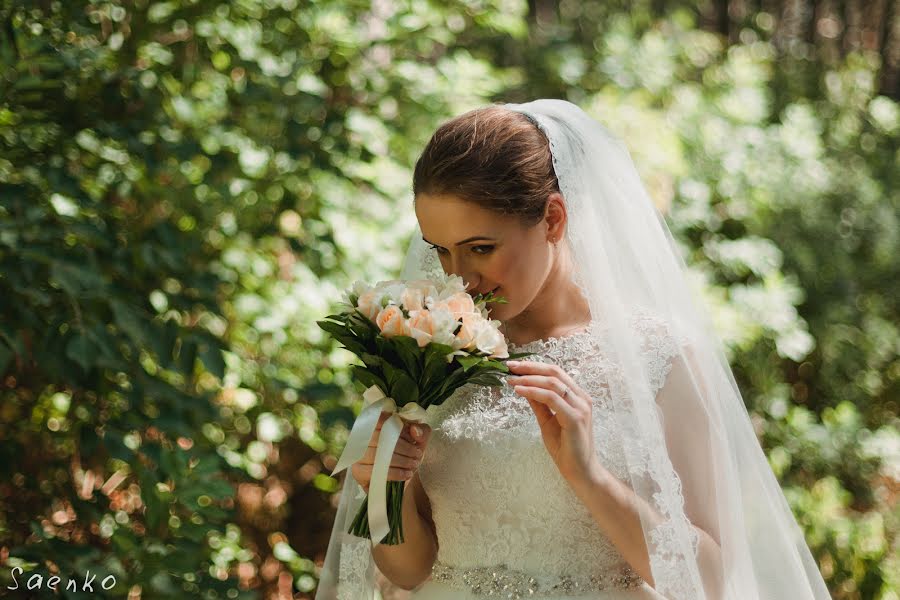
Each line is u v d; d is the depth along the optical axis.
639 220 2.00
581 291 1.96
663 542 1.73
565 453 1.74
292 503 4.24
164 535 2.73
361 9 3.80
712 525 1.84
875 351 5.72
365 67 3.82
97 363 2.61
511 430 1.89
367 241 3.53
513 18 4.18
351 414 3.19
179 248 2.89
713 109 5.95
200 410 2.86
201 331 2.82
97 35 3.12
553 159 1.88
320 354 3.58
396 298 1.80
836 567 3.96
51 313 2.68
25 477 3.02
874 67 7.31
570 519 1.87
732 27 7.63
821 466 4.79
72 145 2.96
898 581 3.93
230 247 3.48
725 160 5.63
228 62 3.45
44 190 2.82
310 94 3.42
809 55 7.40
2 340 2.50
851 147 6.63
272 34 3.57
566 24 6.91
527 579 1.89
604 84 5.82
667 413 1.87
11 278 2.49
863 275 5.93
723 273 5.33
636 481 1.80
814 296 5.74
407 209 3.68
